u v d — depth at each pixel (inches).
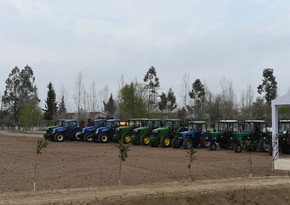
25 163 773.3
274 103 780.6
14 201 385.7
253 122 1103.6
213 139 1130.7
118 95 2299.5
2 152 1003.9
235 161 826.2
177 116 2164.1
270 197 466.9
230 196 450.0
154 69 2768.2
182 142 1197.7
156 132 1263.5
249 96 2160.4
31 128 2992.1
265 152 1056.2
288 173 660.1
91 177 603.8
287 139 1024.2
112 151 1046.4
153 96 2524.6
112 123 1504.7
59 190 475.8
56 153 972.6
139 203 402.3
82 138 1557.6
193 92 2610.7
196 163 780.0
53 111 3053.6
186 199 423.8
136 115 2199.8
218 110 1861.5
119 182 534.9
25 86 3715.6
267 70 2436.0
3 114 3627.0
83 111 2541.8
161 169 690.2
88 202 384.8
